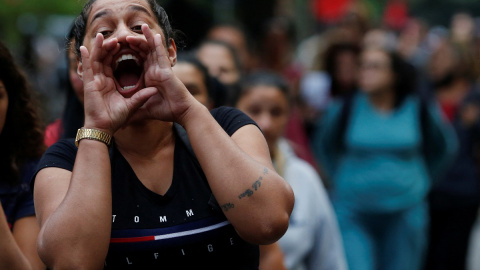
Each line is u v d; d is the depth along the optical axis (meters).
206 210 3.08
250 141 3.18
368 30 10.38
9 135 4.12
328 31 11.74
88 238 2.88
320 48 10.42
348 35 9.79
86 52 3.02
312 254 5.18
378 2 20.28
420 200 7.51
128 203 3.05
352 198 7.45
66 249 2.87
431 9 28.89
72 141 3.26
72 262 2.86
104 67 3.04
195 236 3.04
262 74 5.53
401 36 14.90
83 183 2.93
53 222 2.90
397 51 7.55
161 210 3.05
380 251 7.51
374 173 7.42
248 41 10.52
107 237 2.92
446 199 8.81
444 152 7.71
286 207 3.02
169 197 3.07
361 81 7.68
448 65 10.19
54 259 2.88
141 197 3.06
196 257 3.05
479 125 8.96
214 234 3.07
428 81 9.97
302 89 9.54
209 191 3.11
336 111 7.62
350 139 7.51
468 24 16.02
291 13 13.81
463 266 8.93
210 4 11.27
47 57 13.16
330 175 7.73
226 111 3.34
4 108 3.94
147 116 3.06
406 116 7.52
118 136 3.14
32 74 6.47
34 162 4.16
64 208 2.90
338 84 9.30
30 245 3.86
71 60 4.36
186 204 3.08
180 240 3.03
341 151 7.73
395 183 7.37
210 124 3.04
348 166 7.54
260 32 10.37
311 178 5.19
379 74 7.47
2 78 4.07
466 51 10.67
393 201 7.38
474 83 10.47
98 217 2.90
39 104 4.41
